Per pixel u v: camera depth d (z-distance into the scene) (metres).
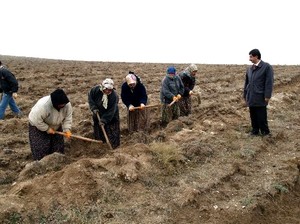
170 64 20.69
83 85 10.35
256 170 4.19
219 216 3.22
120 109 7.27
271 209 3.49
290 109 7.53
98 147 4.82
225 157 4.41
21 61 21.33
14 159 4.56
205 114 6.61
